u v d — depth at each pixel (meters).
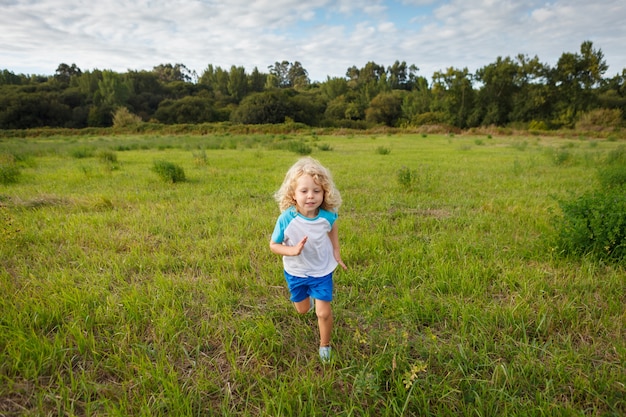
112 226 5.89
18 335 2.81
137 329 3.06
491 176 11.26
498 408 2.30
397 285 3.83
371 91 86.06
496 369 2.54
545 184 9.68
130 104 81.94
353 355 2.82
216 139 34.38
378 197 8.25
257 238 5.31
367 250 4.77
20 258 4.55
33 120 66.88
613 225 4.29
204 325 3.13
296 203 2.71
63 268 4.27
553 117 55.31
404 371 2.58
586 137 40.62
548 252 4.60
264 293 3.72
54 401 2.34
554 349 2.82
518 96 58.03
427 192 8.82
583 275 4.00
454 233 5.50
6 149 20.25
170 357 2.77
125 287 3.79
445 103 63.44
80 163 15.08
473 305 3.39
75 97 77.81
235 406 2.35
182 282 3.88
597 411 2.29
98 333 3.01
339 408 2.35
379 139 40.38
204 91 95.50
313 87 132.50
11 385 2.41
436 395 2.40
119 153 22.09
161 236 5.41
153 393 2.36
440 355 2.73
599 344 2.90
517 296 3.58
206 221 6.20
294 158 17.59
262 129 53.81
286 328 3.17
